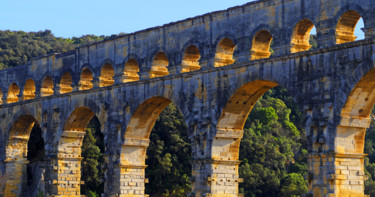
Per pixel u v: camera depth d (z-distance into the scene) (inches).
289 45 4089.6
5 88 6250.0
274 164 7613.2
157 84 4793.3
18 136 6186.0
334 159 3831.2
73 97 5442.9
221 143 4478.3
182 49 4694.9
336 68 3833.7
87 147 7504.9
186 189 7293.3
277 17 4160.9
